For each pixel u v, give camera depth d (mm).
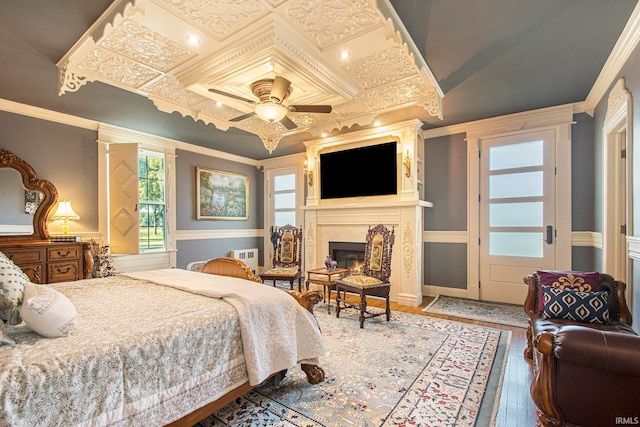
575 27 2195
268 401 1936
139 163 4828
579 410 1230
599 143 3400
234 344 1675
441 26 2164
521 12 2025
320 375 2145
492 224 4320
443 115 4113
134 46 2346
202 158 5715
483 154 4379
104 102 3516
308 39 2273
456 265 4594
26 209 3604
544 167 3967
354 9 1960
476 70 2818
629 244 2467
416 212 4254
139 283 2369
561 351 1227
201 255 5645
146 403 1288
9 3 1889
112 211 4340
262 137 4555
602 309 2168
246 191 6508
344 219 4922
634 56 2334
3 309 1407
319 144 5227
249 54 2342
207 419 1753
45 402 1037
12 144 3527
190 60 2541
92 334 1330
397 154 4551
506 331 3141
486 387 2088
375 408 1857
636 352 1128
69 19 2057
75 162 4051
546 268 3969
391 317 3631
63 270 3457
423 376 2236
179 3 1890
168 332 1415
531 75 2943
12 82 2998
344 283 3535
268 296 1948
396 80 2934
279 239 5105
